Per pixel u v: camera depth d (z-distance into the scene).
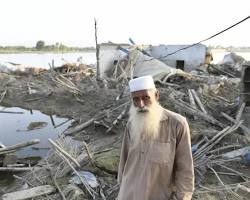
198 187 6.47
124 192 3.01
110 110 13.12
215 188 6.43
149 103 2.84
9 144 11.95
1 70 25.31
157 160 2.79
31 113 16.30
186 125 2.84
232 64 25.84
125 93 15.29
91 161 7.46
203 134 8.87
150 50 25.42
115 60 22.34
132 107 3.01
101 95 16.28
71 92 17.23
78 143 10.98
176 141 2.84
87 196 6.29
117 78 19.27
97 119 12.62
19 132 13.38
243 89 10.60
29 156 10.41
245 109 10.99
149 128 2.82
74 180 6.82
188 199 2.83
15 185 7.94
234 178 7.00
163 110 2.92
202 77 19.89
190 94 13.14
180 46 24.77
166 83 17.83
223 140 8.66
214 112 11.79
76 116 14.80
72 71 25.27
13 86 20.31
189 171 2.83
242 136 8.82
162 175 2.84
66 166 7.41
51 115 15.70
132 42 23.44
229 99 14.54
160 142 2.82
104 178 6.95
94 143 10.73
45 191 6.56
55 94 17.78
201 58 24.41
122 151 3.17
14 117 15.69
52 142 7.84
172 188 2.95
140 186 2.86
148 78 2.87
